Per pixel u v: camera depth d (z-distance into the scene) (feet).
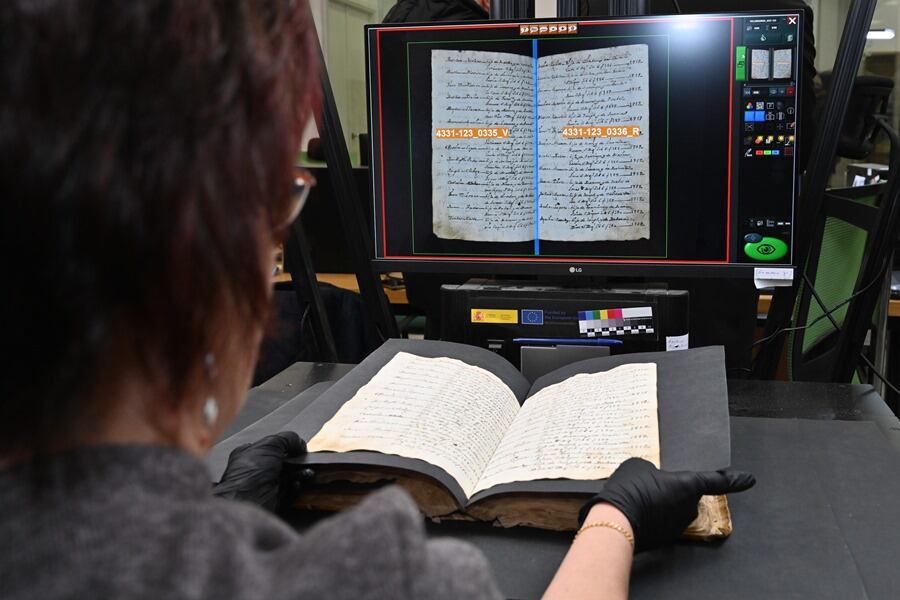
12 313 0.81
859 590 2.03
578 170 3.62
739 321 4.77
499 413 2.88
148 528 0.84
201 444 1.02
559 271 3.71
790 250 3.53
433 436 2.60
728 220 3.55
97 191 0.79
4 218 0.79
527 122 3.63
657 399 2.72
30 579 0.79
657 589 2.06
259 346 1.07
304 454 2.52
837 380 3.96
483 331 3.68
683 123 3.50
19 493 0.84
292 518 2.50
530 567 2.20
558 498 2.31
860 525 2.33
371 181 3.79
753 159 3.48
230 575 0.85
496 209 3.72
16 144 0.78
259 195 0.94
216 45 0.89
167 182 0.83
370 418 2.71
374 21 17.74
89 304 0.81
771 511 2.41
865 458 2.73
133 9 0.84
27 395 0.83
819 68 10.55
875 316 5.07
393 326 4.24
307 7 1.07
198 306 0.89
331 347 4.42
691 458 2.35
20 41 0.80
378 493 1.03
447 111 3.67
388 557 0.91
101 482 0.85
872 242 3.79
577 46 3.52
